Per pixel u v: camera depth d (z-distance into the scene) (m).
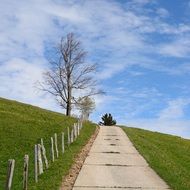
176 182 24.89
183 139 70.69
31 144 41.56
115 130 62.31
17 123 51.28
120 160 32.47
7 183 17.91
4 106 66.00
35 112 66.50
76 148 39.75
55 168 28.56
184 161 40.94
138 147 40.84
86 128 61.41
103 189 22.55
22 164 31.28
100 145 42.12
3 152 35.81
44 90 92.88
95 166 29.59
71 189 22.42
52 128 53.12
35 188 22.78
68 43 94.06
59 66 93.62
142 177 26.06
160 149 45.34
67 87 93.25
